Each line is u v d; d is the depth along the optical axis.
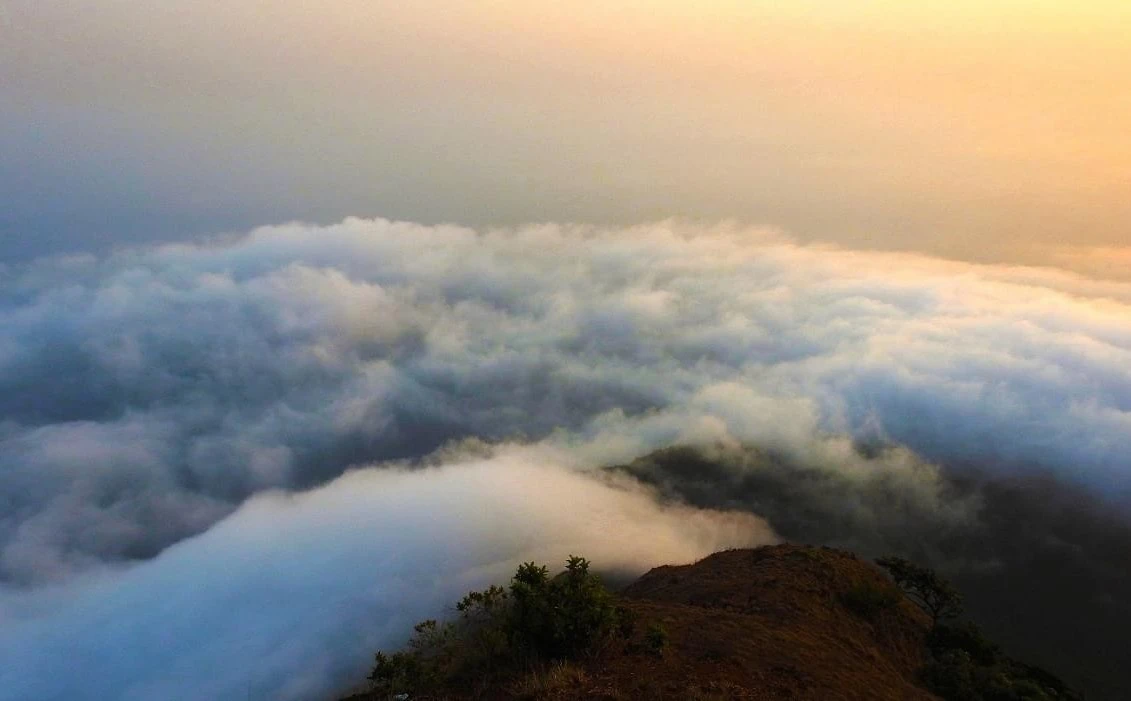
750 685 10.65
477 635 12.02
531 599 11.69
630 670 10.85
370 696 11.74
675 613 13.31
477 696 10.56
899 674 14.08
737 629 12.64
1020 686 14.29
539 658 11.33
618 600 14.12
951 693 14.21
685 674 10.79
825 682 11.18
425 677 11.23
